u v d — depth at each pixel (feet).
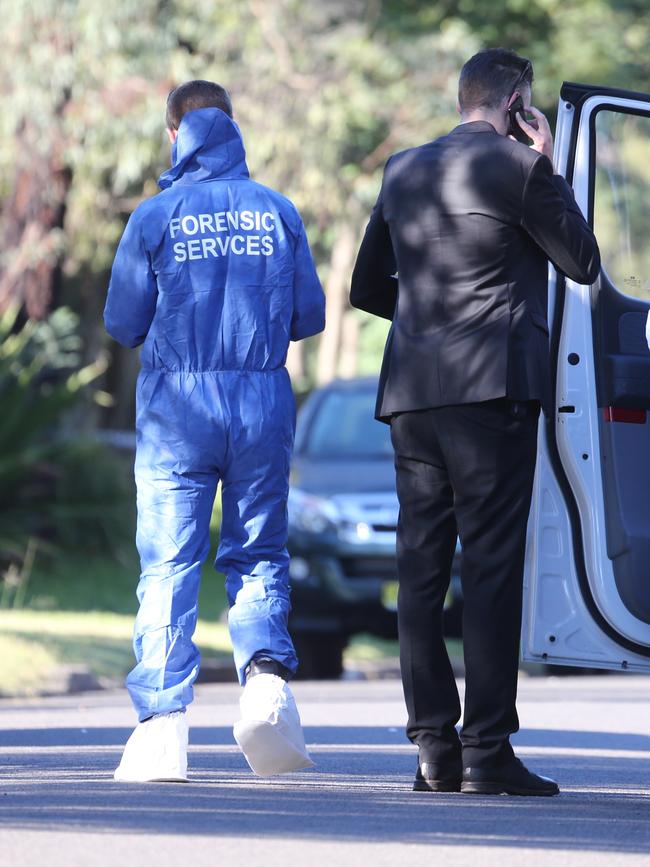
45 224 232.53
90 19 224.74
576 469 65.67
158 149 239.71
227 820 54.39
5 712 106.11
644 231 67.21
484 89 63.62
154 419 65.26
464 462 62.08
